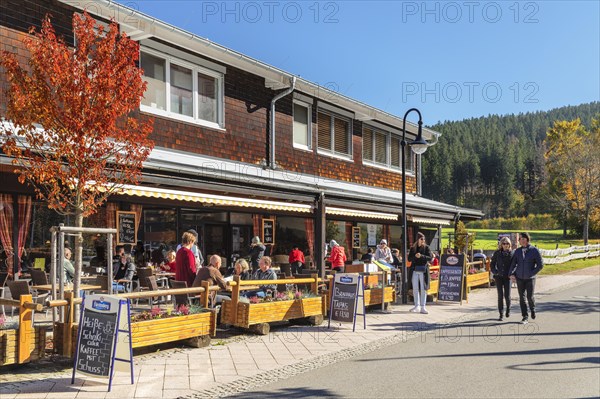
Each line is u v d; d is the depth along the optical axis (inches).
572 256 1454.2
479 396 268.7
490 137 6274.6
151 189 452.1
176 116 593.9
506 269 507.2
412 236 1077.8
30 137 339.9
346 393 272.4
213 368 315.3
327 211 665.0
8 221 453.7
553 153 2532.0
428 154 5546.3
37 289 434.3
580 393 273.7
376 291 552.1
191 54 613.0
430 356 356.2
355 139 895.7
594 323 493.4
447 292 631.2
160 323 336.8
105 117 337.7
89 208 357.4
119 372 300.4
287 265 660.7
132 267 506.6
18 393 257.1
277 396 265.9
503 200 5610.2
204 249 642.2
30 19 473.4
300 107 787.4
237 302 406.6
